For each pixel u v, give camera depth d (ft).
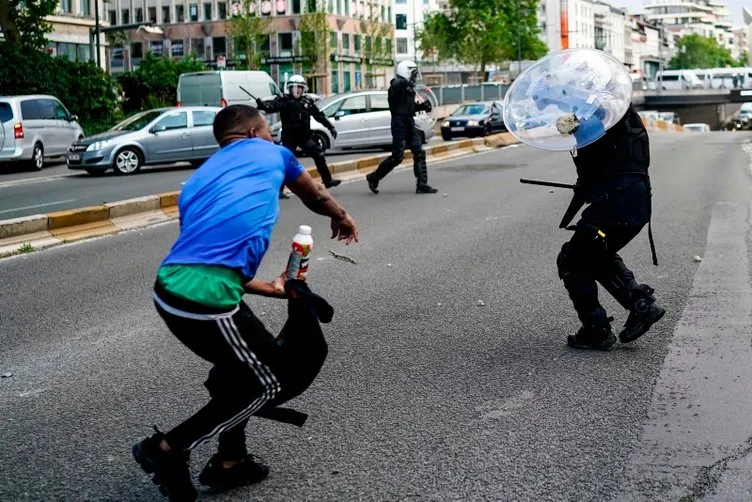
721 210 43.47
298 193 13.64
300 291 12.94
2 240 37.19
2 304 27.76
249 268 12.63
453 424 16.53
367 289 28.17
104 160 76.33
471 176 65.41
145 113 82.02
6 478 14.74
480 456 15.01
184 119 80.48
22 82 115.85
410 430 16.29
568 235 37.32
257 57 232.12
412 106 53.72
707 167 68.69
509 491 13.64
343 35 275.59
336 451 15.43
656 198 48.93
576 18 493.77
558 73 19.40
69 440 16.35
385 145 102.42
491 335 22.57
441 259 32.81
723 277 28.19
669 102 344.49
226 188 12.73
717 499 13.21
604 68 19.29
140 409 17.89
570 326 23.15
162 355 21.63
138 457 12.44
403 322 24.08
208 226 12.51
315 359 12.94
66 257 35.81
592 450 15.11
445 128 131.75
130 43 276.21
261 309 25.89
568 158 80.94
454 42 311.68
